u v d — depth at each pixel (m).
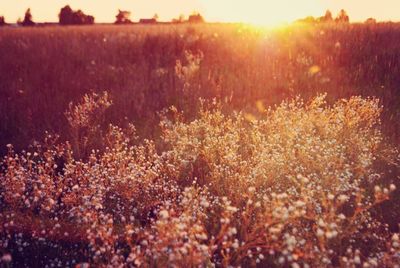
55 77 10.77
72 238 4.11
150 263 3.53
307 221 4.24
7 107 8.30
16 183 4.81
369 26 15.21
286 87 9.90
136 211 4.51
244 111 8.42
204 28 20.67
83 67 12.32
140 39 16.78
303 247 3.53
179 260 3.24
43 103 8.62
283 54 13.00
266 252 3.87
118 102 8.80
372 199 4.85
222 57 13.20
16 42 16.84
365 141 6.47
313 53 12.73
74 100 8.97
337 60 11.73
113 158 5.89
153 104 8.84
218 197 4.76
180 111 8.54
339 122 6.88
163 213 3.14
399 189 5.13
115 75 11.23
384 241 3.89
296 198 4.56
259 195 4.76
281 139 6.65
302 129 6.73
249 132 7.16
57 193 4.79
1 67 11.79
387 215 4.55
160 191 5.11
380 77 10.22
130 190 4.88
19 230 4.16
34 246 3.95
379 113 7.62
